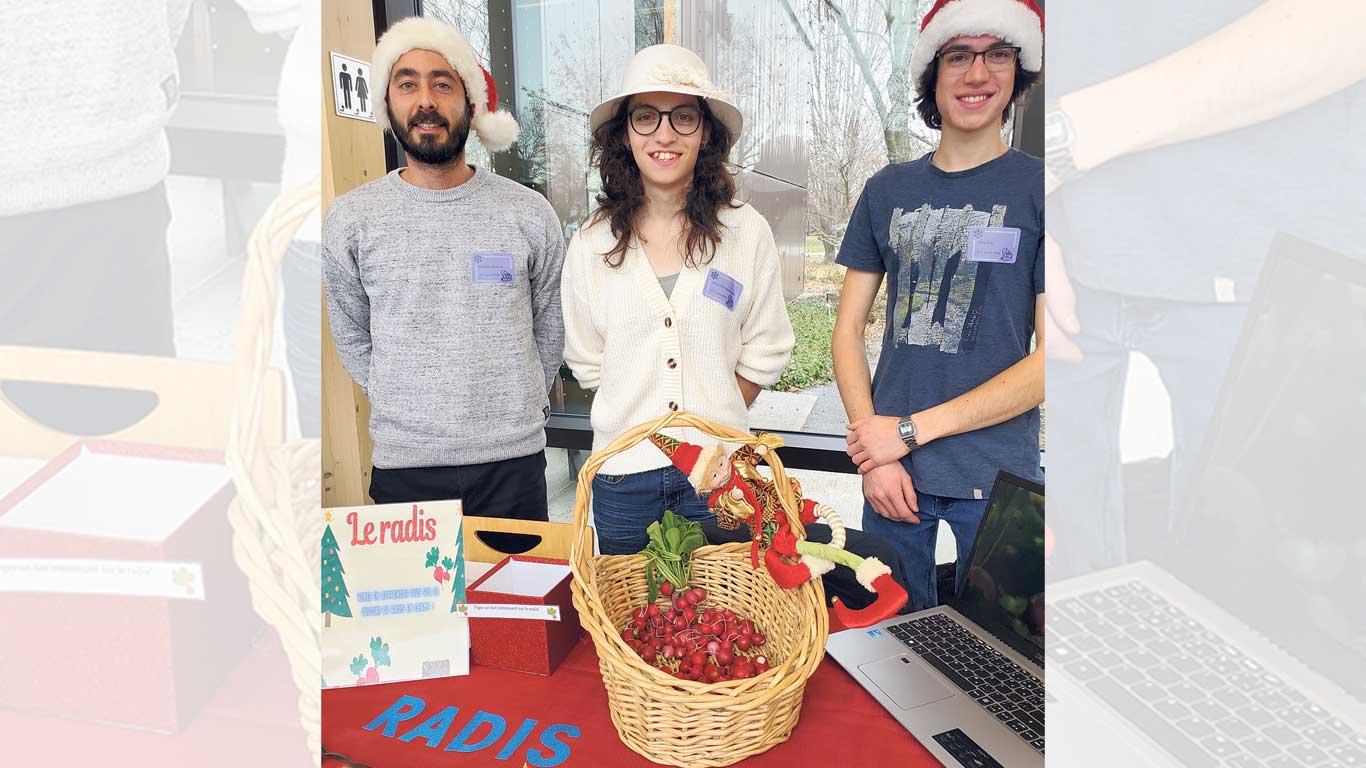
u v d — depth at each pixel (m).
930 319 1.81
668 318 1.76
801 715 1.00
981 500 1.76
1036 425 1.81
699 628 1.02
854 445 1.87
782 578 0.96
